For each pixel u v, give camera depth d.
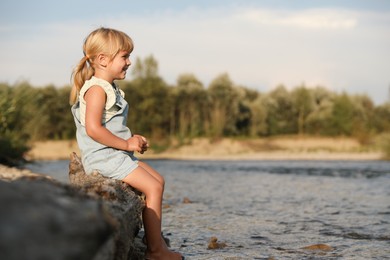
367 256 3.82
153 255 3.27
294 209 6.72
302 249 4.08
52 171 14.17
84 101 3.38
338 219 5.82
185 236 4.66
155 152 31.05
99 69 3.48
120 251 2.26
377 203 7.46
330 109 39.34
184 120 37.41
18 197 1.39
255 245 4.25
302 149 31.22
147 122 37.16
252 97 48.12
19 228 1.20
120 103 3.44
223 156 29.19
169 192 8.98
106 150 3.31
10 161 13.12
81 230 1.35
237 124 41.75
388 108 39.75
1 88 14.65
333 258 3.75
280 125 40.94
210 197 8.17
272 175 14.16
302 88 41.34
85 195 1.94
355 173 15.16
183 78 41.50
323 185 10.74
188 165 20.33
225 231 4.95
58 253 1.22
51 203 1.43
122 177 3.26
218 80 41.56
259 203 7.41
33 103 16.55
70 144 30.28
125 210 2.54
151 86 37.62
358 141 33.28
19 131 14.46
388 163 21.89
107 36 3.47
